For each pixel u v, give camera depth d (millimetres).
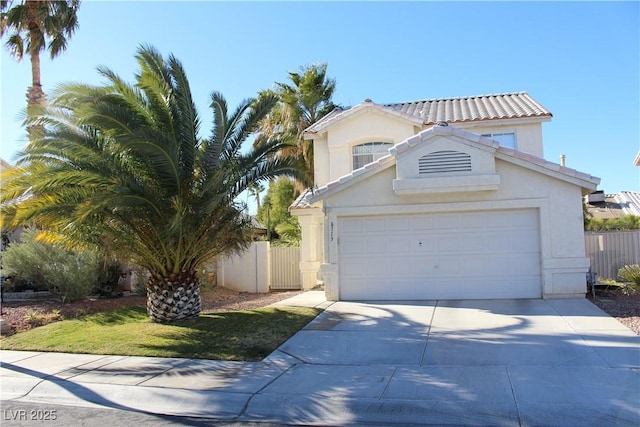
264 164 12203
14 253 14883
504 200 12742
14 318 12609
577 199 12430
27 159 10781
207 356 8984
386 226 13594
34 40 19750
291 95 26203
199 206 11398
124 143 9930
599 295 12867
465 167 12688
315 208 17984
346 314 11922
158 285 11930
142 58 11570
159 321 11789
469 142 12680
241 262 19672
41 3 19297
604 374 7031
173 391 7207
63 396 7375
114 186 10484
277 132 26719
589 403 6051
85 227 11289
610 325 9703
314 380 7430
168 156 10547
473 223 13102
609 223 28812
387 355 8523
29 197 11312
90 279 14891
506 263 12883
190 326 11242
